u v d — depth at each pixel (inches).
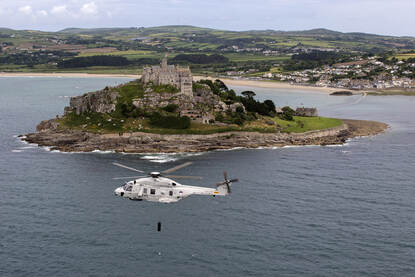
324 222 4662.9
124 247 4170.8
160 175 3191.4
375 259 3996.1
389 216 4827.8
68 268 3853.3
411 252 4106.8
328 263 3929.6
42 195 5374.0
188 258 4013.3
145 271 3831.2
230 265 3907.5
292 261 3959.2
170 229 4495.6
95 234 4389.8
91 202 5147.6
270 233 4416.8
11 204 5083.7
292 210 4945.9
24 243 4220.0
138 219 4707.2
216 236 4365.2
